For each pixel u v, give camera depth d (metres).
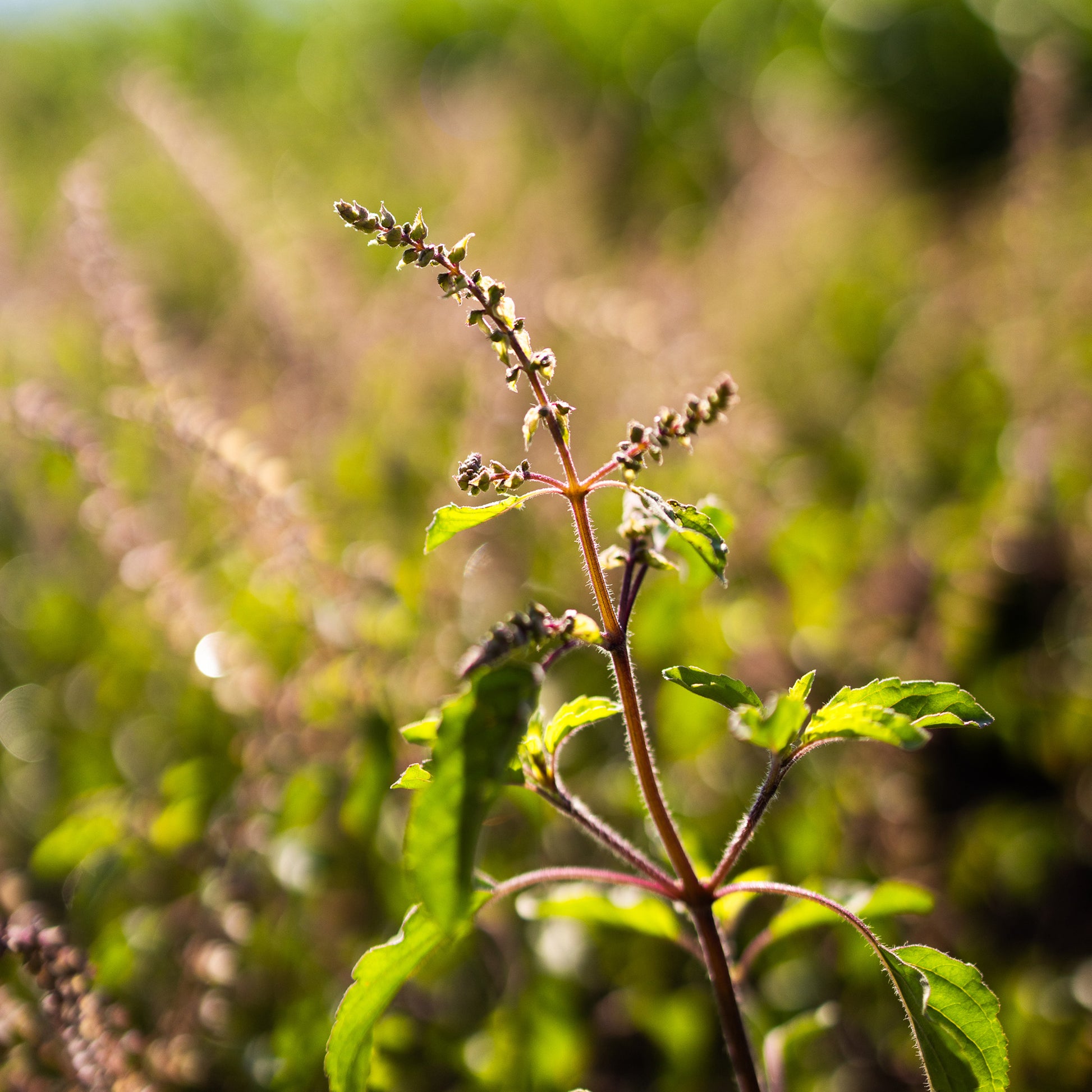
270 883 0.66
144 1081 0.57
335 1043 0.47
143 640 0.89
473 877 0.47
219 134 1.38
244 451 0.74
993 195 1.67
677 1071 0.66
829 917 0.53
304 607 0.73
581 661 0.83
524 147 1.60
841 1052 0.66
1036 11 2.26
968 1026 0.46
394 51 2.54
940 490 1.09
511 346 0.45
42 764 0.89
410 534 0.88
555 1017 0.64
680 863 0.47
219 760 0.78
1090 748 0.83
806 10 2.45
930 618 0.89
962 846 0.79
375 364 1.03
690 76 2.35
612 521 0.89
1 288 1.12
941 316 1.29
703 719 0.74
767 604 0.85
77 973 0.53
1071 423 1.00
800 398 1.22
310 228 1.20
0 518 0.97
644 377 0.96
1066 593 0.92
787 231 1.44
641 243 1.54
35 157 1.72
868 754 0.75
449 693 0.72
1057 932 0.75
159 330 0.93
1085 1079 0.66
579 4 2.43
